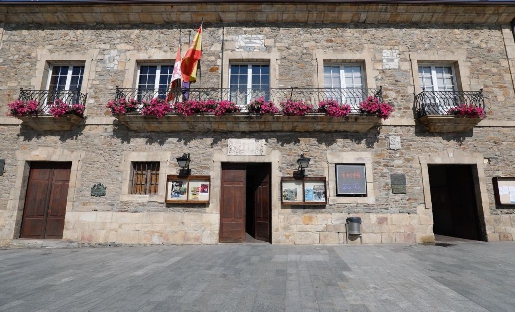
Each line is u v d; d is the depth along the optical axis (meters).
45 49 7.67
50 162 7.25
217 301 3.05
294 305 2.95
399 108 7.30
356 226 6.58
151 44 7.70
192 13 7.62
